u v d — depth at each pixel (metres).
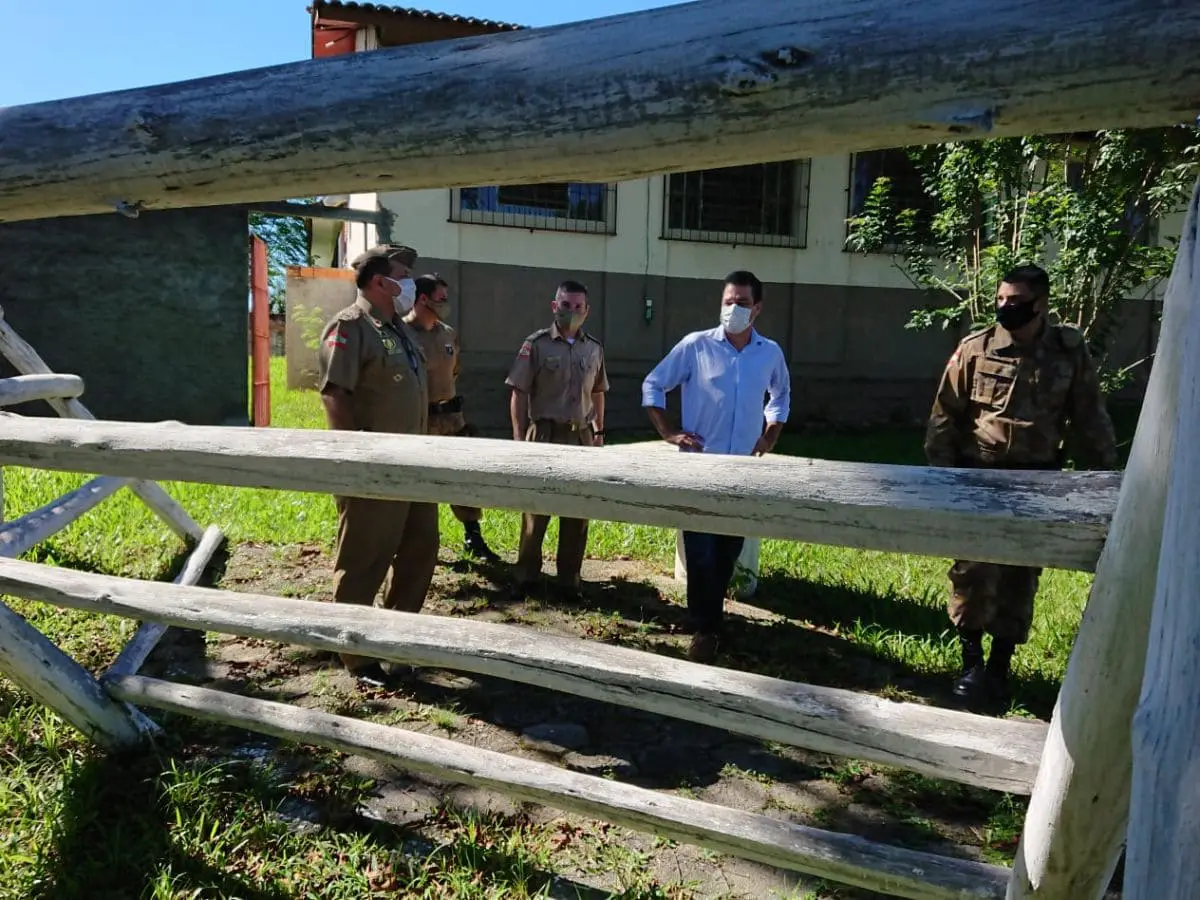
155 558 4.65
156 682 2.59
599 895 2.22
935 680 3.76
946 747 1.55
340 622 2.06
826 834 1.82
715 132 0.91
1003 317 3.36
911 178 11.84
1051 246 7.92
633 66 0.92
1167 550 0.74
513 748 3.00
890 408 12.15
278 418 10.89
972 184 6.98
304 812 2.53
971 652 3.56
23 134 1.12
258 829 2.38
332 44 11.53
